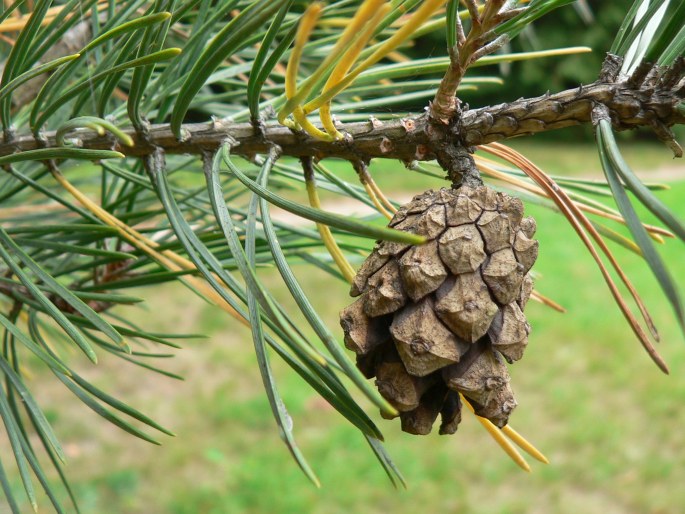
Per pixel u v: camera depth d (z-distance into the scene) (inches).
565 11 112.9
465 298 8.1
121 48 9.9
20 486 41.3
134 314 62.8
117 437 48.8
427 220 8.4
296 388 54.8
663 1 8.6
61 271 11.0
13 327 8.7
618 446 47.8
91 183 14.7
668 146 8.5
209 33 10.1
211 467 46.7
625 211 7.2
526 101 8.8
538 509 43.2
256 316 8.0
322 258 11.9
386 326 8.5
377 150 9.2
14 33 12.2
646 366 56.4
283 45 8.5
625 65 8.7
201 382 55.2
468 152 9.0
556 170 110.2
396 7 8.7
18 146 9.7
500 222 8.3
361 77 9.8
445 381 8.3
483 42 8.4
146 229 10.8
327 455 48.0
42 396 52.0
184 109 9.0
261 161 9.7
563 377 55.4
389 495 44.6
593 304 66.4
